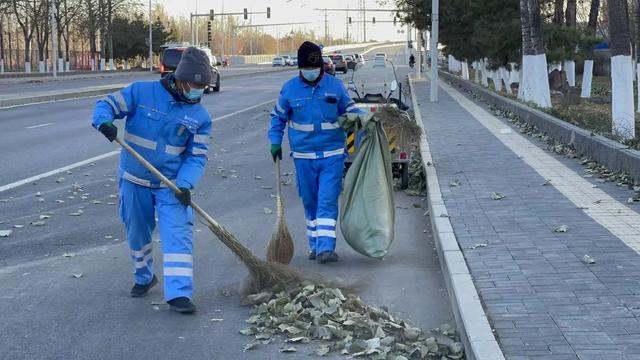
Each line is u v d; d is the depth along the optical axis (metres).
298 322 5.76
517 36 30.58
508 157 13.64
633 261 6.73
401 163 11.77
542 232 7.89
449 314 6.23
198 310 6.28
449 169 12.27
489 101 28.09
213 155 15.66
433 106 27.17
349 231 7.85
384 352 5.21
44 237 8.65
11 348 5.41
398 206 10.80
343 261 7.93
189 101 6.22
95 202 10.52
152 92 6.19
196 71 6.09
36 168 13.34
